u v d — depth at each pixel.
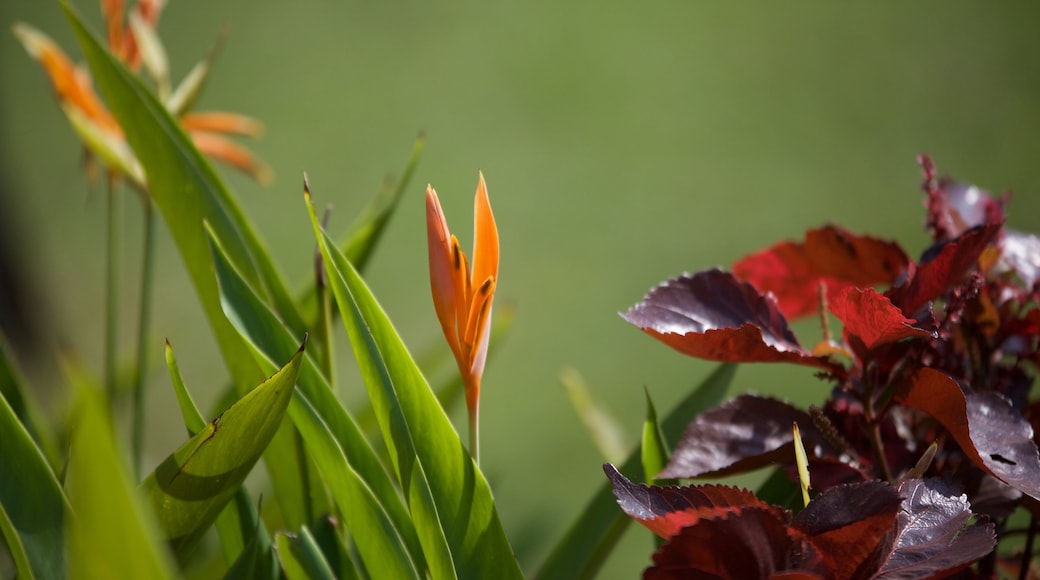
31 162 8.34
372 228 1.93
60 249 7.51
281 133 9.07
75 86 2.03
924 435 1.71
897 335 1.62
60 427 2.01
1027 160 8.12
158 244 7.80
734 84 9.74
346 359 5.95
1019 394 1.70
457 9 11.27
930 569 1.55
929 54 9.82
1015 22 10.28
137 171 2.06
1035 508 1.65
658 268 7.41
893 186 8.10
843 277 1.76
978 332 1.70
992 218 1.77
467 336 1.63
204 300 1.80
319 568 1.60
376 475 1.67
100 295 7.07
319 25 10.80
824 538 1.56
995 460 1.60
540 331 6.90
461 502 1.63
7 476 1.57
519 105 9.53
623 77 9.97
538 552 2.45
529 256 7.55
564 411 6.23
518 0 11.45
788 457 1.65
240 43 10.31
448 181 8.43
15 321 4.72
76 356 1.45
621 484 1.58
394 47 10.41
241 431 1.59
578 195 8.23
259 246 1.82
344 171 8.57
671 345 1.65
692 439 1.66
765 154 8.71
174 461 1.60
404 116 9.32
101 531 1.45
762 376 6.07
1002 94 9.09
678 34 10.70
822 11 10.88
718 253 7.50
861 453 1.68
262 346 1.67
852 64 9.84
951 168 8.09
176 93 2.08
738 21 10.88
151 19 2.07
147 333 2.07
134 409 2.05
